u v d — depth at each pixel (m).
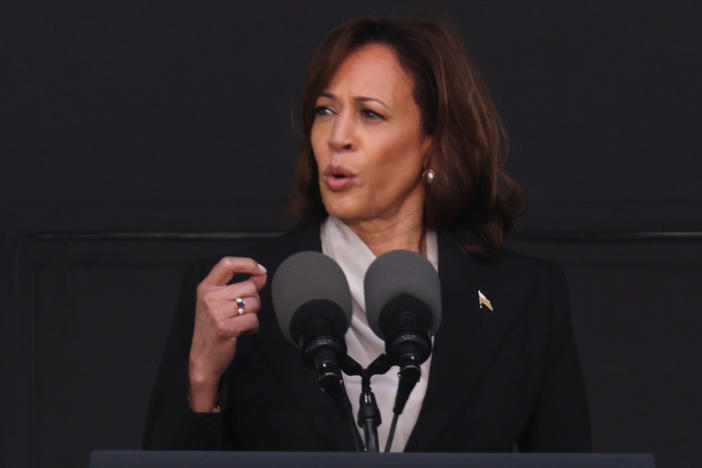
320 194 7.99
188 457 4.54
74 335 12.12
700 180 12.08
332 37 7.52
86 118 12.23
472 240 8.20
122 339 12.19
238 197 12.30
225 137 12.31
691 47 12.12
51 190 12.16
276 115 12.31
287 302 5.85
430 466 4.50
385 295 5.76
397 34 7.55
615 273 12.20
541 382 8.03
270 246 8.05
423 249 8.04
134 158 12.25
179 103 12.31
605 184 12.18
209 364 6.63
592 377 12.20
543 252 12.23
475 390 7.58
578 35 12.23
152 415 7.26
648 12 12.17
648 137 12.16
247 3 12.34
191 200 12.27
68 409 12.08
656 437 12.15
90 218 12.14
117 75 12.27
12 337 11.96
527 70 12.26
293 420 7.28
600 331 12.21
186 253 12.27
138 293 12.23
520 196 8.52
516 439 8.24
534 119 12.24
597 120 12.20
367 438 5.44
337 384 5.48
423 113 7.58
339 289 5.89
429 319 5.73
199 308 6.66
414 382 5.49
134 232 12.18
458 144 7.79
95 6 12.27
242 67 12.34
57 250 12.13
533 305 8.11
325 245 7.84
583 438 8.01
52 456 12.02
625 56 12.19
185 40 12.33
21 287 12.02
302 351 5.65
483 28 12.27
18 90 12.16
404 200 7.81
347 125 7.34
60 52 12.21
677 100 12.13
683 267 12.12
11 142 12.14
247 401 7.41
